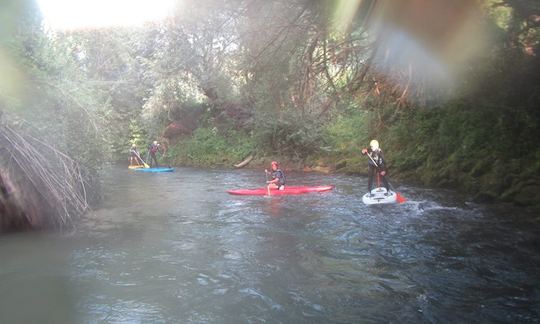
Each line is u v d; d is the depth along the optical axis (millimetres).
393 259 6602
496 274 5855
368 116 18781
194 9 9812
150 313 4918
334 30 9211
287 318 4766
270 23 9367
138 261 6695
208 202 11898
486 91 12633
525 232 7809
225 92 22516
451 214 9477
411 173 14898
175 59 16438
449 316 4715
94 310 5000
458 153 13305
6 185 8125
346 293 5387
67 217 8906
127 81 27359
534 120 11648
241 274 6094
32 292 5508
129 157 27578
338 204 11102
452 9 8352
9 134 8062
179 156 25844
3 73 8102
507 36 10047
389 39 9148
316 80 11133
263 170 20844
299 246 7410
